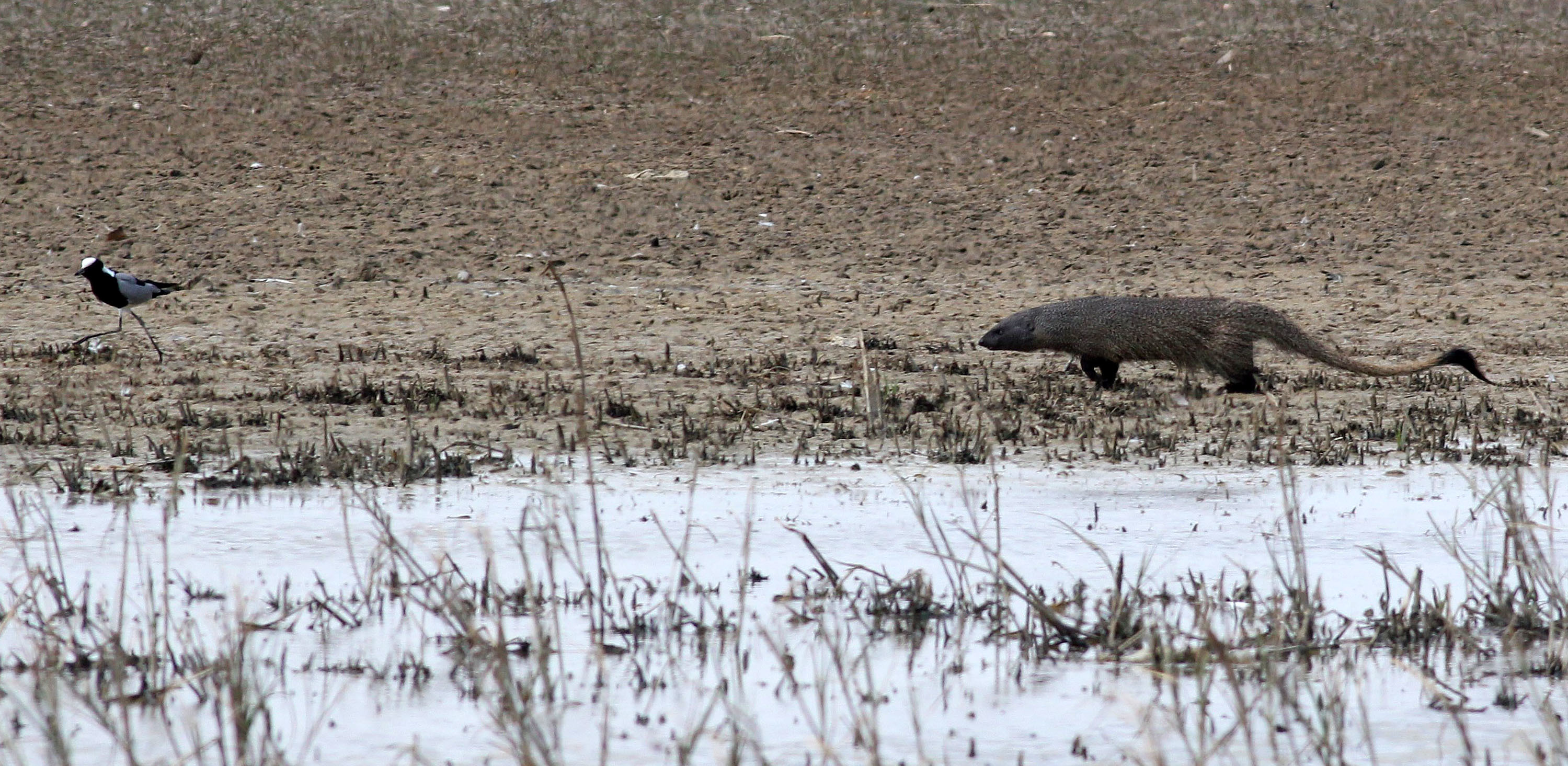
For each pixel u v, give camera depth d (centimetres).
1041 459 3728
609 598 2597
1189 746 1986
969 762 2011
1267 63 10256
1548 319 5691
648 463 3662
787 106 9269
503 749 2005
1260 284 6262
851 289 6144
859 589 2689
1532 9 11969
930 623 2553
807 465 3638
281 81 9631
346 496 3259
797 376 4700
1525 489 3381
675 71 10100
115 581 2653
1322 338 5391
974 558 2859
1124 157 8269
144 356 4872
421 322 5506
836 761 1912
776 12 11900
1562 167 7944
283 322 5475
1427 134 8594
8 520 3012
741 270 6462
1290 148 8362
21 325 5338
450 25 11256
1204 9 12000
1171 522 3119
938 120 8969
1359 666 2367
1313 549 2930
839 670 2127
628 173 7938
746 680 2305
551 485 3353
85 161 7881
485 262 6494
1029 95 9531
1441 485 3450
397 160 8069
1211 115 9025
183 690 2212
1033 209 7450
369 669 2319
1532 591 2558
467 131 8631
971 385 4559
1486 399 4303
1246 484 3469
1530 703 2214
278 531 2986
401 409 4156
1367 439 3950
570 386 4512
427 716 2150
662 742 2069
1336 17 11681
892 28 11356
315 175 7775
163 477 3403
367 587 2644
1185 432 4003
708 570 2798
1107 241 6988
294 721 2131
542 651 2211
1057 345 4381
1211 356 4306
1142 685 2294
